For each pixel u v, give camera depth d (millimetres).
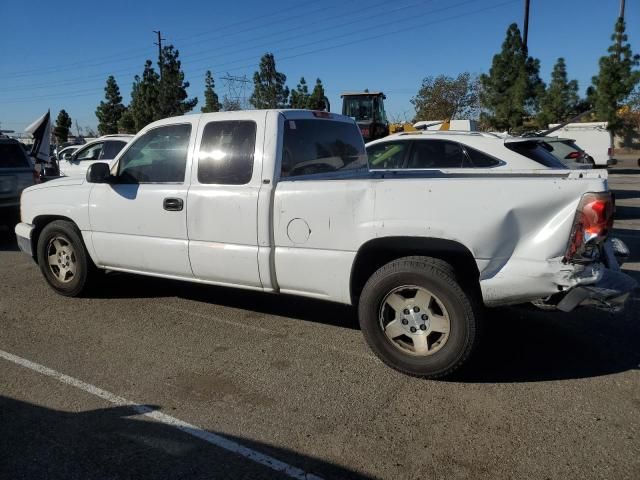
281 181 4641
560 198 3660
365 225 4141
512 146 7535
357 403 3777
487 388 3967
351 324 5305
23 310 5797
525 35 29828
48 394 3930
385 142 8273
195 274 5086
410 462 3113
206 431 3439
